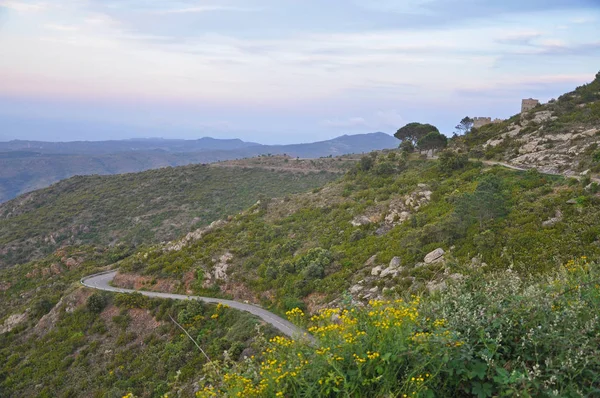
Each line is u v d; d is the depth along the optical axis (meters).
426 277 23.88
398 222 37.53
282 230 45.62
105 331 35.06
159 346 30.80
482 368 4.95
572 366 4.65
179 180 105.62
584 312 5.77
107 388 27.88
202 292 38.22
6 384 31.50
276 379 5.16
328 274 32.69
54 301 42.12
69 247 64.25
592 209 24.14
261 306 33.34
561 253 20.75
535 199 29.17
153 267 43.69
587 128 42.81
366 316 6.11
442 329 5.50
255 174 109.38
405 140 69.38
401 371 5.21
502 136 51.03
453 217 28.88
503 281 7.19
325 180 99.44
